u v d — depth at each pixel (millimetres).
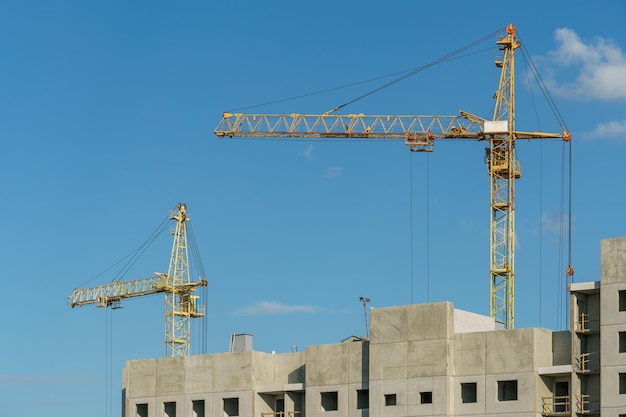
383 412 187375
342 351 194375
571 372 177750
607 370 175000
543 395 180375
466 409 183500
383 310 190500
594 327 179750
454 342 186375
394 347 188375
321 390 194500
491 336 183875
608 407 174000
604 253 177875
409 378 186375
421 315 187375
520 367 181000
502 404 181250
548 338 183500
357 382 192125
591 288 178875
